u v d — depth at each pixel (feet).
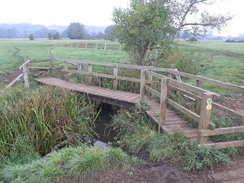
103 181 11.98
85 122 21.93
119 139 20.43
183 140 14.39
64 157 13.48
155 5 30.09
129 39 30.66
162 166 13.07
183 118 18.95
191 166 12.55
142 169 13.10
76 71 33.12
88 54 71.10
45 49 94.27
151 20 29.22
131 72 31.27
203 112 12.83
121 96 25.43
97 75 30.68
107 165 13.12
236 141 13.80
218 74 41.01
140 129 18.63
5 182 12.09
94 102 27.20
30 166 12.99
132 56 35.04
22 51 84.89
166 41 31.35
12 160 14.99
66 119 19.48
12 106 18.93
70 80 35.06
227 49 96.37
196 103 18.79
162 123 17.37
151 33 28.99
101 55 68.28
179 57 37.06
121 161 13.56
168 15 31.40
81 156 13.50
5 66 46.09
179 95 22.70
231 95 27.17
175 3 33.12
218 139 15.25
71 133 19.31
